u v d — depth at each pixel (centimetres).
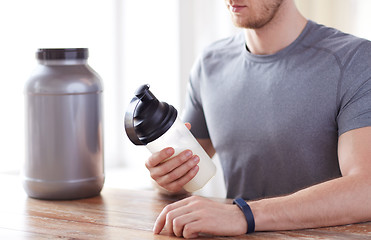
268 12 140
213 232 99
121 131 267
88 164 128
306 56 144
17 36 216
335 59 139
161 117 109
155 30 261
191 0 271
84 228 106
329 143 141
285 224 103
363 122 127
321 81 139
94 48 250
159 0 260
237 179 158
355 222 107
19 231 104
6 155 218
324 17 304
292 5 147
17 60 217
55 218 113
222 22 277
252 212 103
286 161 147
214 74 161
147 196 132
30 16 221
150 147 117
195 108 171
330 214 105
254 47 153
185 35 271
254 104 150
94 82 128
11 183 147
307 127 142
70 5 236
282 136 145
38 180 126
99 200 128
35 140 126
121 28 262
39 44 225
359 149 121
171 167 115
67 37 236
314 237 99
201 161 117
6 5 212
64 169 126
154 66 262
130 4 259
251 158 152
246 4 139
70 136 125
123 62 263
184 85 273
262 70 150
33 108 125
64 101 124
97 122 130
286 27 146
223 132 157
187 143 116
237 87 154
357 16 296
